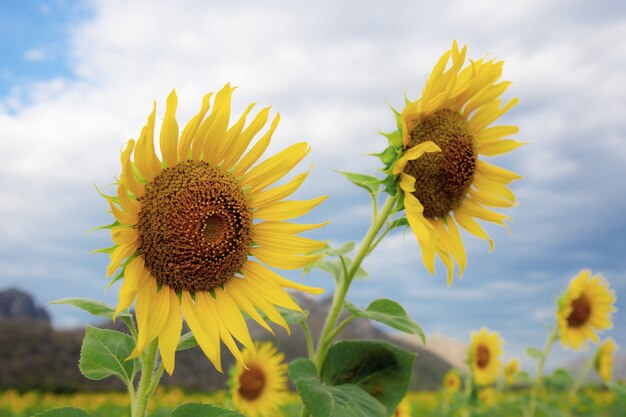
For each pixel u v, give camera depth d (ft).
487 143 2.70
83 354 2.02
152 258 1.94
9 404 10.44
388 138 2.39
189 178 2.01
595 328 4.36
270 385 3.90
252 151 2.12
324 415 2.10
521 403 4.79
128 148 1.74
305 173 2.13
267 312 2.04
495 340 5.07
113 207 1.80
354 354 2.52
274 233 2.14
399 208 2.40
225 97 2.05
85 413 1.80
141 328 1.78
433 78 2.38
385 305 2.50
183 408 1.86
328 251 2.42
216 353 1.91
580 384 4.64
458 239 2.60
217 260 2.01
